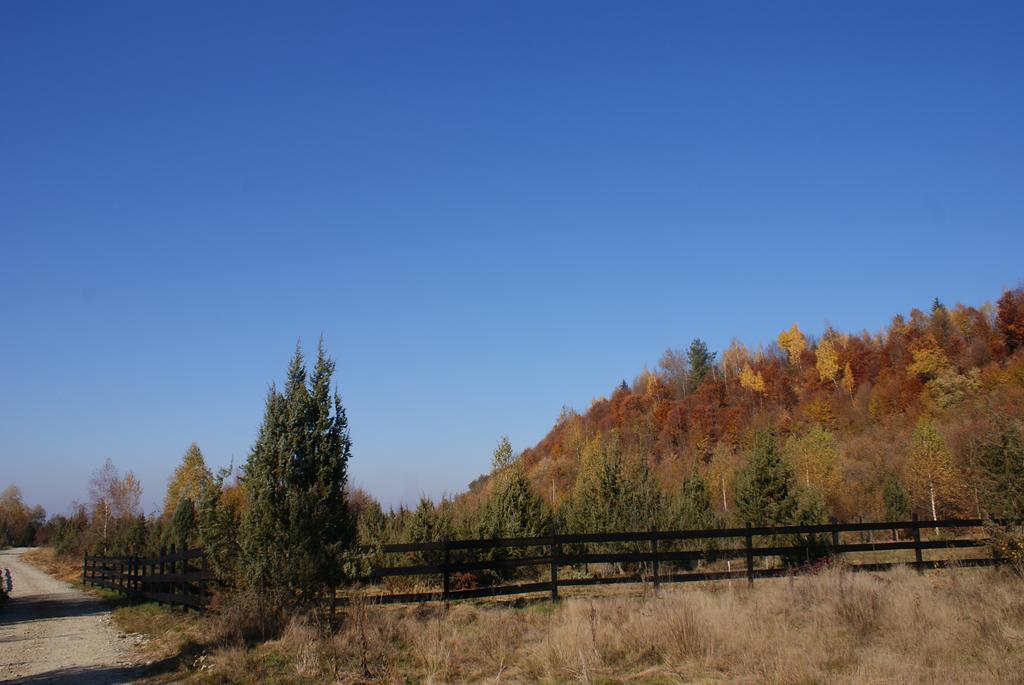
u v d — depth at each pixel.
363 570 13.22
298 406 13.77
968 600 11.04
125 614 19.06
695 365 106.69
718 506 44.34
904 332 87.06
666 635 10.04
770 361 100.88
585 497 21.89
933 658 8.45
